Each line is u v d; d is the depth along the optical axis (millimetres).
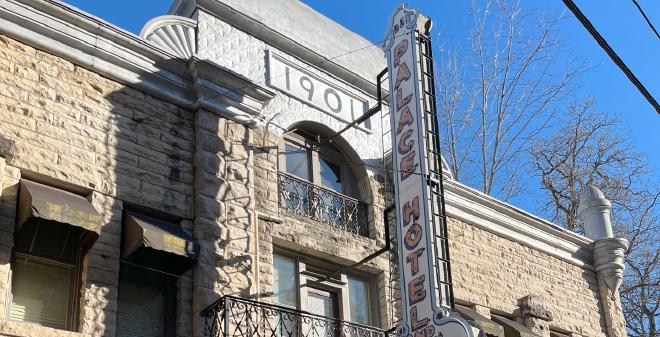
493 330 17344
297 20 17781
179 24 15383
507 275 19484
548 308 20016
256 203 14875
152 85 14203
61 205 11844
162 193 13625
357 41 19109
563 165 32750
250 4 16875
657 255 31109
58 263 12430
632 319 30516
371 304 16594
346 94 17891
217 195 14109
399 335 13555
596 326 21172
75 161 12820
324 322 15258
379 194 17531
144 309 12953
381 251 15414
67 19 13406
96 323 12070
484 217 19562
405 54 15352
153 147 13859
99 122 13367
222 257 13672
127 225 12898
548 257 20969
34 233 12305
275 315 13898
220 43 15828
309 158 17016
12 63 12758
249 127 15281
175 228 13438
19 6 12969
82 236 12578
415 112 14672
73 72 13398
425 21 15609
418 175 14156
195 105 14617
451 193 18844
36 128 12609
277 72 16578
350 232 16625
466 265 18594
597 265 22141
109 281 12453
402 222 14234
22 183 12070
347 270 16125
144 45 14141
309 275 15812
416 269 13641
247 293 13758
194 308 13125
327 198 16703
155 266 13039
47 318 12047
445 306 13039
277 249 15359
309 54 17219
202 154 14234
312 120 16859
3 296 11344
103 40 13766
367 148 17812
